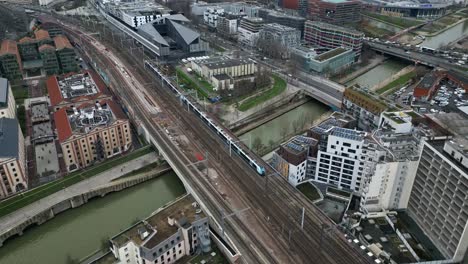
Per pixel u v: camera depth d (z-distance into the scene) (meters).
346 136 170.75
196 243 145.38
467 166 129.00
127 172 196.00
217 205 163.12
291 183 184.62
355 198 178.12
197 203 154.50
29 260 152.38
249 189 175.38
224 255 143.00
